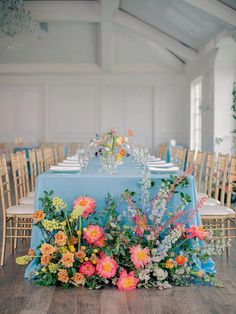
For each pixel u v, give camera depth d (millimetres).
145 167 4242
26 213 3822
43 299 2965
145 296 3018
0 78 12836
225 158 4312
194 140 12047
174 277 3199
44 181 3445
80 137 13008
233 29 7469
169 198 3305
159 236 3355
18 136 13000
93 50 12289
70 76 12844
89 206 3195
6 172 4176
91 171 4004
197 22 8461
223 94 8938
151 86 12875
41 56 12344
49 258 3143
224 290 3131
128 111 12938
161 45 10734
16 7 7754
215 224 4234
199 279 3303
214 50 8883
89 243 3207
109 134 3896
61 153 9117
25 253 4164
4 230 3826
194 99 11922
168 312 2742
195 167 5516
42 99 12953
